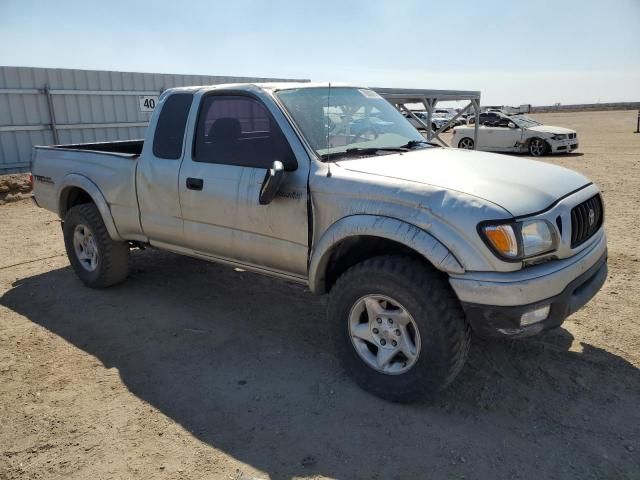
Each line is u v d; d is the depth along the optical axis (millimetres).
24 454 2934
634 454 2805
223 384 3607
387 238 3080
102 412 3309
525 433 3000
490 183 3143
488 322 2869
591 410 3189
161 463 2838
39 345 4234
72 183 5230
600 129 31000
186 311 4859
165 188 4383
